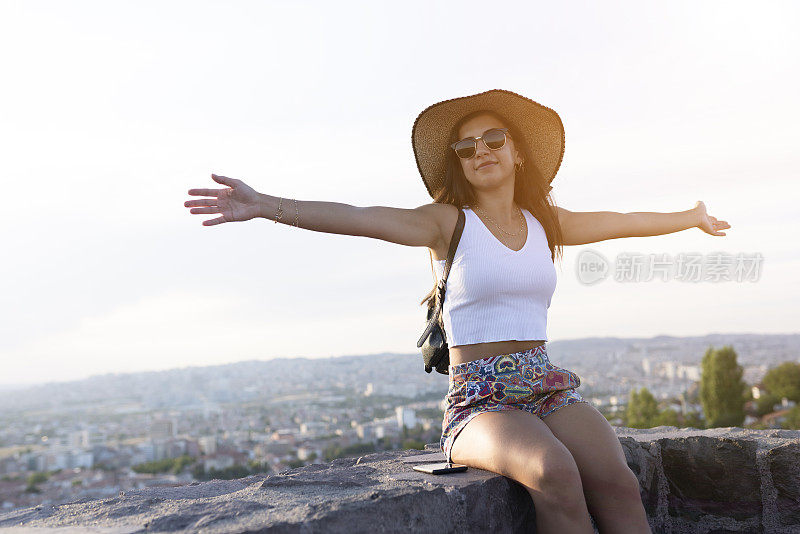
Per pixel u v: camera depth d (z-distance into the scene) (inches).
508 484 75.9
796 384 2655.0
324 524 54.4
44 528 56.2
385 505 59.5
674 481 103.1
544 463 68.4
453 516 66.9
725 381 1700.3
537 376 84.1
